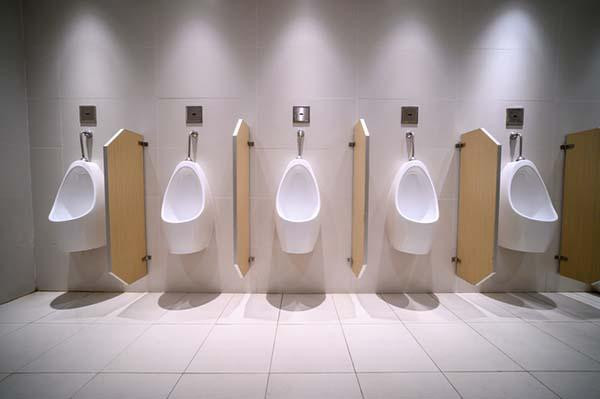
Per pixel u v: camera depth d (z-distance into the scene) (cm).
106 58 185
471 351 128
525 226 167
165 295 188
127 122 188
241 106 186
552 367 117
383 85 186
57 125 189
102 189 181
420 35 185
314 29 183
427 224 161
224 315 161
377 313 164
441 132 189
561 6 186
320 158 188
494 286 195
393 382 108
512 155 191
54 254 193
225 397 100
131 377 110
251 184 189
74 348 129
